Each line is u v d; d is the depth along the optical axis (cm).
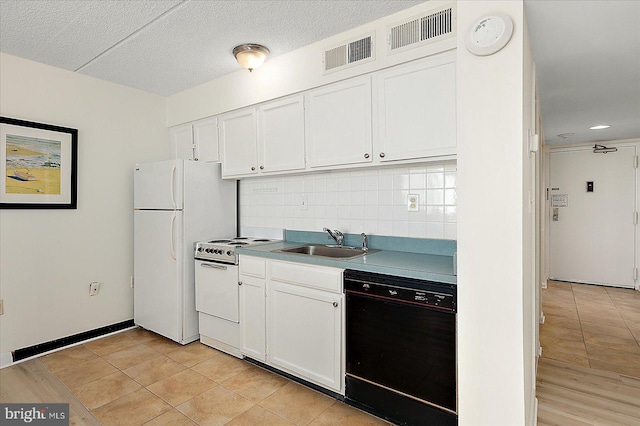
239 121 296
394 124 209
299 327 221
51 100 277
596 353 275
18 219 261
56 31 225
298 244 281
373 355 189
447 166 225
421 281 171
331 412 197
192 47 249
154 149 347
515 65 135
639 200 459
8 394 215
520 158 135
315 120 246
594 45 190
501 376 140
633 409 204
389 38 209
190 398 211
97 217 305
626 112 331
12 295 258
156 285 301
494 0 139
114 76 301
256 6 199
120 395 213
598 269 488
